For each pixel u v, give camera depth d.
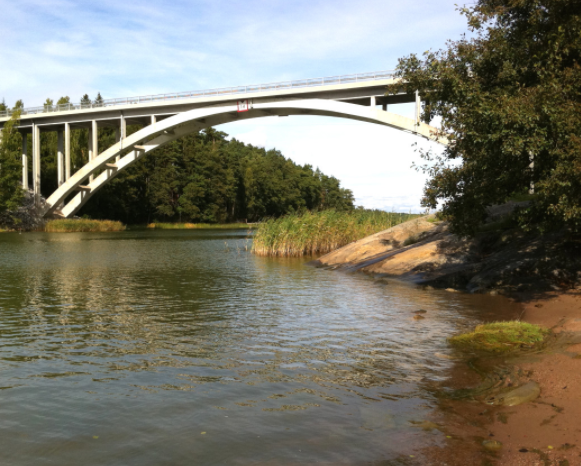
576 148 8.17
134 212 79.94
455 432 4.60
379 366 6.71
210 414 5.05
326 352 7.46
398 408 5.20
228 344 7.97
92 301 12.35
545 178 9.23
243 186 101.69
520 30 10.73
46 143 73.81
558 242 13.55
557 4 9.66
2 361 7.04
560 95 8.86
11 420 4.93
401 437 4.50
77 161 70.19
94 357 7.25
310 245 27.14
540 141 8.57
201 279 16.84
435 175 11.85
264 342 8.09
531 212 10.55
